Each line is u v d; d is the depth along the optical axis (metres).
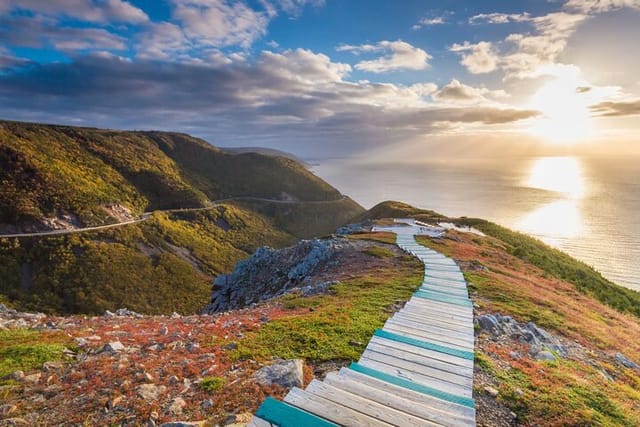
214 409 7.18
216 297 44.44
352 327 12.23
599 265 97.31
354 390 7.68
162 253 128.75
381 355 10.05
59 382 8.89
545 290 23.00
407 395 7.78
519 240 52.94
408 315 13.92
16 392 8.38
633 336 17.09
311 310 15.78
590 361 11.82
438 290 18.52
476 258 29.80
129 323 16.75
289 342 11.08
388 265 26.59
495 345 11.60
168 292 111.25
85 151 183.12
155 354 10.75
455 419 6.85
